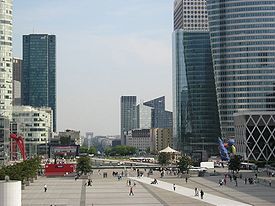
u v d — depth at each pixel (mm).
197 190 154375
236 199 139750
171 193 157875
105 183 198625
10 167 163000
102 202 137125
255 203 130875
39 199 145375
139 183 195875
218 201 135750
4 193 105188
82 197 150000
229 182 196625
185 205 128625
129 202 136375
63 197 150375
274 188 171625
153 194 155375
